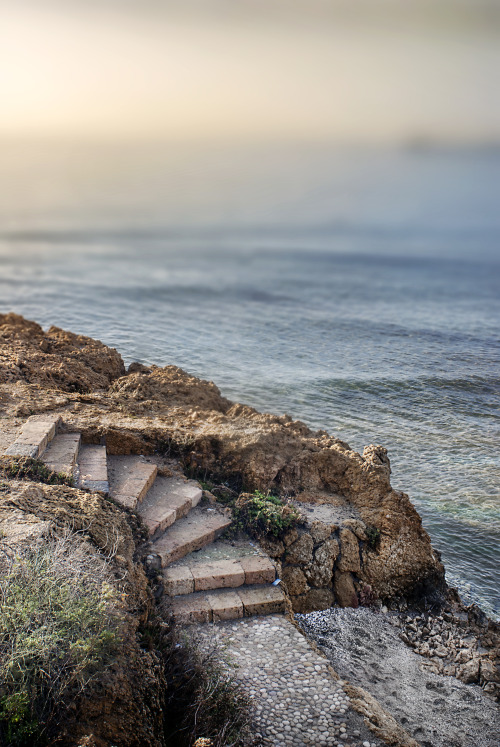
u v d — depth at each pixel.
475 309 48.16
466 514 15.73
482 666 9.73
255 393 23.83
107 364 18.20
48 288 47.72
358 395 23.97
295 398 23.44
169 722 7.04
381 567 11.48
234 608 9.01
